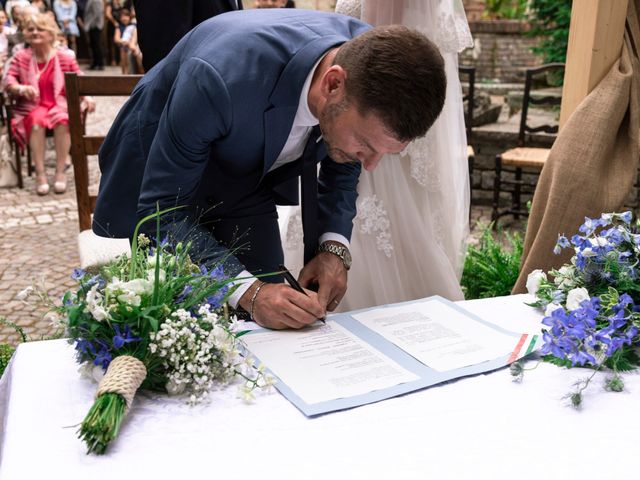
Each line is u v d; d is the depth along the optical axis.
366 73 1.31
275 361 1.38
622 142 2.27
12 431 1.12
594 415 1.20
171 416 1.18
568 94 2.38
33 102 5.69
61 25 10.83
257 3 4.04
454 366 1.36
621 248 1.55
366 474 1.03
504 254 3.16
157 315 1.23
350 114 1.36
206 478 1.02
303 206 1.79
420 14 2.32
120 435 1.12
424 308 1.66
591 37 2.22
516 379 1.31
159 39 2.81
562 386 1.29
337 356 1.41
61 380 1.28
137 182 1.84
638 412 1.21
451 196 2.56
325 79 1.40
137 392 1.25
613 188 2.22
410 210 2.49
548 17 5.91
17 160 5.88
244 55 1.53
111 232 1.95
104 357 1.21
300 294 1.55
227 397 1.24
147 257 1.37
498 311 1.67
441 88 1.32
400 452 1.08
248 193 1.92
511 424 1.17
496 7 7.43
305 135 1.75
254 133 1.58
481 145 5.27
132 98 1.85
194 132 1.51
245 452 1.08
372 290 2.50
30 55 5.67
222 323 1.32
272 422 1.17
